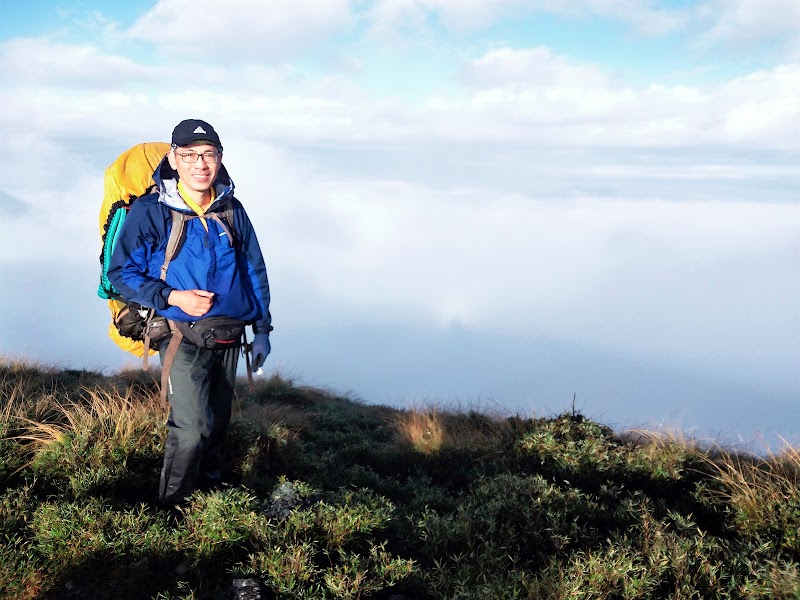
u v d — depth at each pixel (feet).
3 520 11.12
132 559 10.30
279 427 18.53
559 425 19.43
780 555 11.48
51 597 9.67
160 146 13.43
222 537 10.44
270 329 13.55
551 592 9.44
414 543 11.71
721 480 14.90
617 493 14.64
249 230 13.04
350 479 17.37
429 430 22.03
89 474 12.76
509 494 13.12
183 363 12.32
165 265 12.18
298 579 9.61
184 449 12.12
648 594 9.52
